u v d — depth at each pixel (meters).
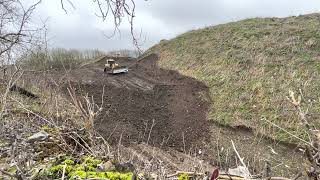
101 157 3.82
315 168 2.52
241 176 3.21
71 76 23.38
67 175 3.20
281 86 18.25
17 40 7.21
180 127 16.80
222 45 24.94
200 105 19.00
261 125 15.63
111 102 19.36
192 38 28.53
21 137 4.26
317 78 18.19
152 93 21.06
